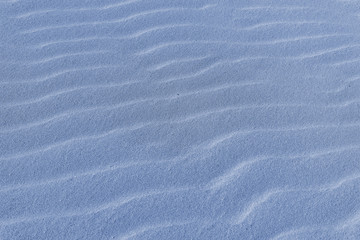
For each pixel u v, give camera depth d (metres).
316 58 3.14
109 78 2.92
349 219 2.22
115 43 3.18
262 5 3.58
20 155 2.44
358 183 2.38
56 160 2.43
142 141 2.55
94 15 3.38
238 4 3.58
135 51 3.13
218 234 2.14
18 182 2.33
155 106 2.75
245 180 2.37
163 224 2.18
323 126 2.67
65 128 2.59
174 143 2.55
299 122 2.69
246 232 2.15
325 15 3.52
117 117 2.67
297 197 2.31
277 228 2.17
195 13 3.46
